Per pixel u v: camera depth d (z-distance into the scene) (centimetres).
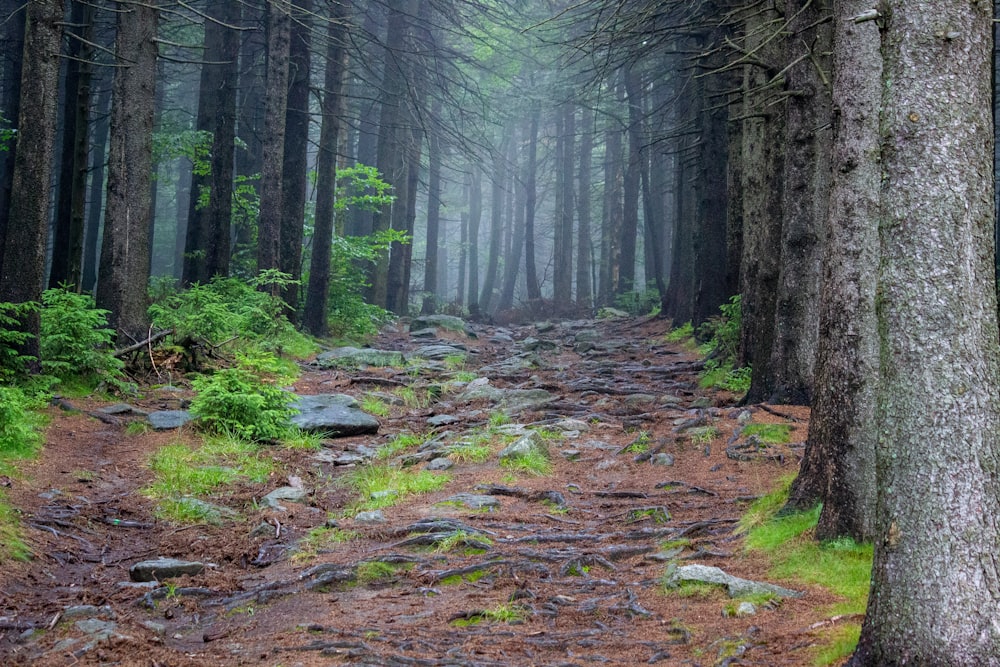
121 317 1449
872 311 673
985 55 450
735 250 1828
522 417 1368
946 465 419
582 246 4347
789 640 516
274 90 1925
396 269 3319
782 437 1026
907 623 421
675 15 1986
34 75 1141
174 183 4544
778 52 1241
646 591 637
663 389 1612
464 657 526
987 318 432
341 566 707
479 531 802
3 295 1141
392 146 3112
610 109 3725
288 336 1930
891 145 447
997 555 414
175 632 610
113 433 1120
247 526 866
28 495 845
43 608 616
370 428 1312
